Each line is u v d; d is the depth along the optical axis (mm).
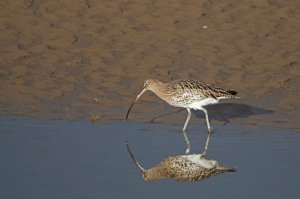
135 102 17125
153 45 19656
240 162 13977
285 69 18750
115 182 12898
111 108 17156
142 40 19859
